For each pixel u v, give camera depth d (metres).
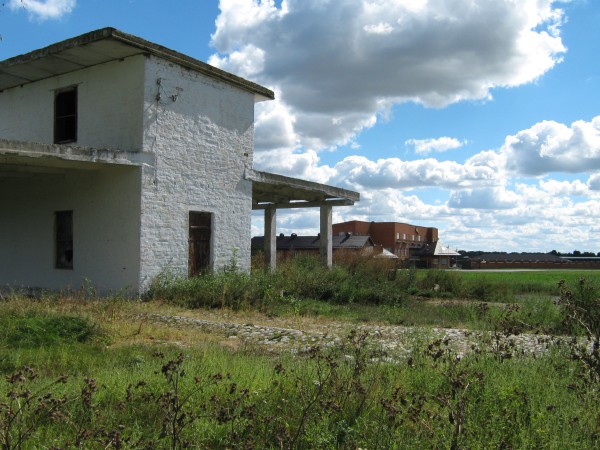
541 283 26.11
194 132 15.73
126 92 14.62
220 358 6.85
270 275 17.09
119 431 3.93
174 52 14.83
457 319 13.18
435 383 5.48
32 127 16.72
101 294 14.72
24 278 16.62
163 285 14.38
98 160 13.11
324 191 19.88
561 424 4.46
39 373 6.26
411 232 77.06
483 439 4.22
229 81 16.75
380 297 16.72
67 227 15.77
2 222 17.31
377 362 6.70
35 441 4.04
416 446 4.11
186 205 15.43
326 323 12.06
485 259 74.06
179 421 4.04
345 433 4.27
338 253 24.69
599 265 73.69
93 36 13.37
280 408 4.72
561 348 6.96
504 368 6.02
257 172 17.78
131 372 6.23
